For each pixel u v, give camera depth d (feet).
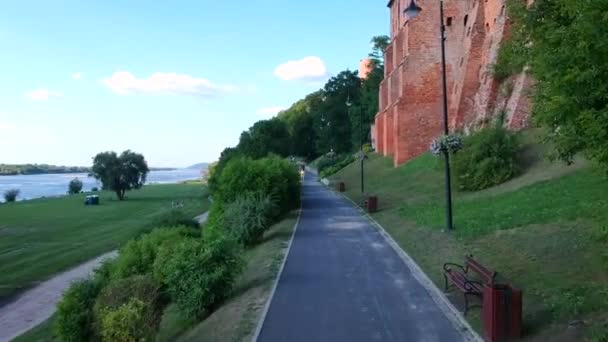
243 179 88.94
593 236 37.42
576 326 28.73
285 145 228.02
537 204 58.23
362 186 126.93
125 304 35.29
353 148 271.08
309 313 37.47
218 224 76.33
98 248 127.34
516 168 79.87
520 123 94.12
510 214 58.08
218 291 44.83
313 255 58.95
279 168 96.68
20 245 135.85
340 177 179.11
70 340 43.91
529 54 32.81
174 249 49.57
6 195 327.67
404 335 32.30
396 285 44.42
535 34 31.73
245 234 73.36
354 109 257.96
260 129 222.48
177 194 327.26
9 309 81.25
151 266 59.72
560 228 47.34
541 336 28.84
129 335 33.37
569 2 24.41
